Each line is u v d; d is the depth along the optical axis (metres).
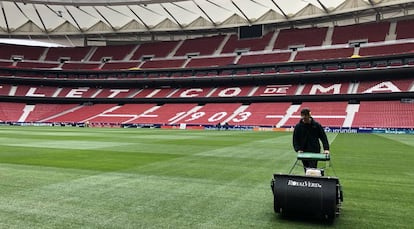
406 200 6.92
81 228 5.04
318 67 52.19
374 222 5.44
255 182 8.66
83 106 61.97
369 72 47.16
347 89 47.12
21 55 66.75
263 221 5.42
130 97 59.59
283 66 53.78
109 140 23.20
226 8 53.12
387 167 11.50
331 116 43.47
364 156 14.69
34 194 7.18
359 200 6.91
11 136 26.31
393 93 43.00
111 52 68.44
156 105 58.41
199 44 64.81
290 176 5.51
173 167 11.17
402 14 53.78
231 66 56.06
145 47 68.06
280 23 59.56
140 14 56.84
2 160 12.48
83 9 55.34
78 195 7.12
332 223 5.36
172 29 62.22
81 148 17.31
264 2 50.34
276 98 51.47
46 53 68.62
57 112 59.62
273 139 25.25
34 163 11.77
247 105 52.44
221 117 49.22
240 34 62.44
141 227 5.09
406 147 19.14
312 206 5.26
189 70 58.88
